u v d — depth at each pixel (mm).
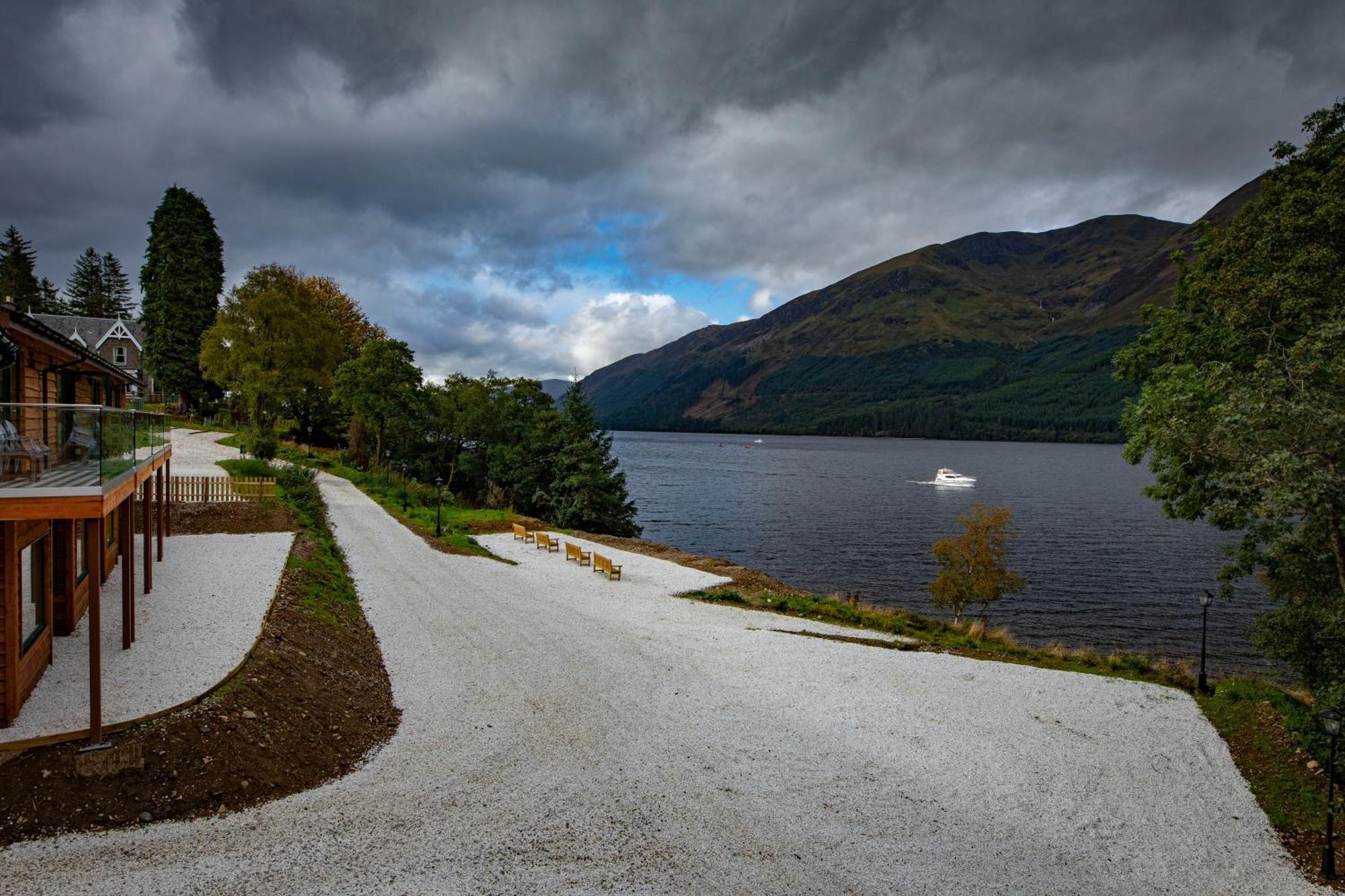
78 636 14023
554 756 11602
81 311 90750
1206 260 19938
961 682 16609
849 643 19375
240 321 47125
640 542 33406
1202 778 12688
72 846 8219
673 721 13289
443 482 52625
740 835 9711
